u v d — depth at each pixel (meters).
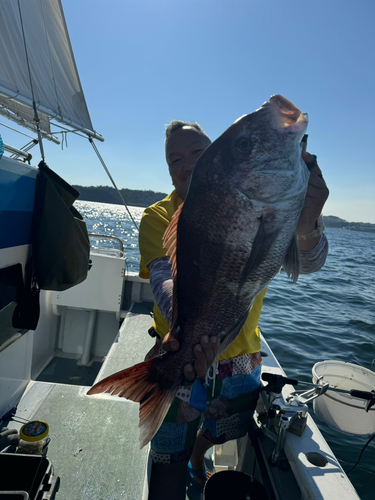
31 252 2.07
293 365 4.88
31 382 2.46
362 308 8.84
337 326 6.90
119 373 1.28
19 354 2.23
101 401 2.31
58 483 1.39
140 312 4.00
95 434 2.01
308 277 13.77
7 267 1.82
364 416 1.85
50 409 2.19
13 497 1.09
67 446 1.90
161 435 1.64
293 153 1.22
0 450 1.70
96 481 1.69
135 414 2.23
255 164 1.20
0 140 1.48
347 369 2.11
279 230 1.25
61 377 3.61
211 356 1.29
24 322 2.06
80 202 119.75
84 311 4.12
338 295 10.41
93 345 4.14
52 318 3.98
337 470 1.45
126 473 1.75
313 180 1.31
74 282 2.15
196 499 1.96
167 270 1.48
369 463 3.14
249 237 1.23
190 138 1.62
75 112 4.78
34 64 3.92
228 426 1.74
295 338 6.02
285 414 1.65
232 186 1.21
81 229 2.22
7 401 2.10
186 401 1.61
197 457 2.02
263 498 1.53
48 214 2.01
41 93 4.08
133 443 1.97
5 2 3.35
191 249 1.24
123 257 4.27
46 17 3.96
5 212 1.71
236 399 1.71
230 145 1.20
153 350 1.80
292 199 1.23
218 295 1.27
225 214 1.22
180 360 1.30
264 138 1.20
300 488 1.41
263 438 1.84
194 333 1.29
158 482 1.64
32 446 1.54
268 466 1.65
